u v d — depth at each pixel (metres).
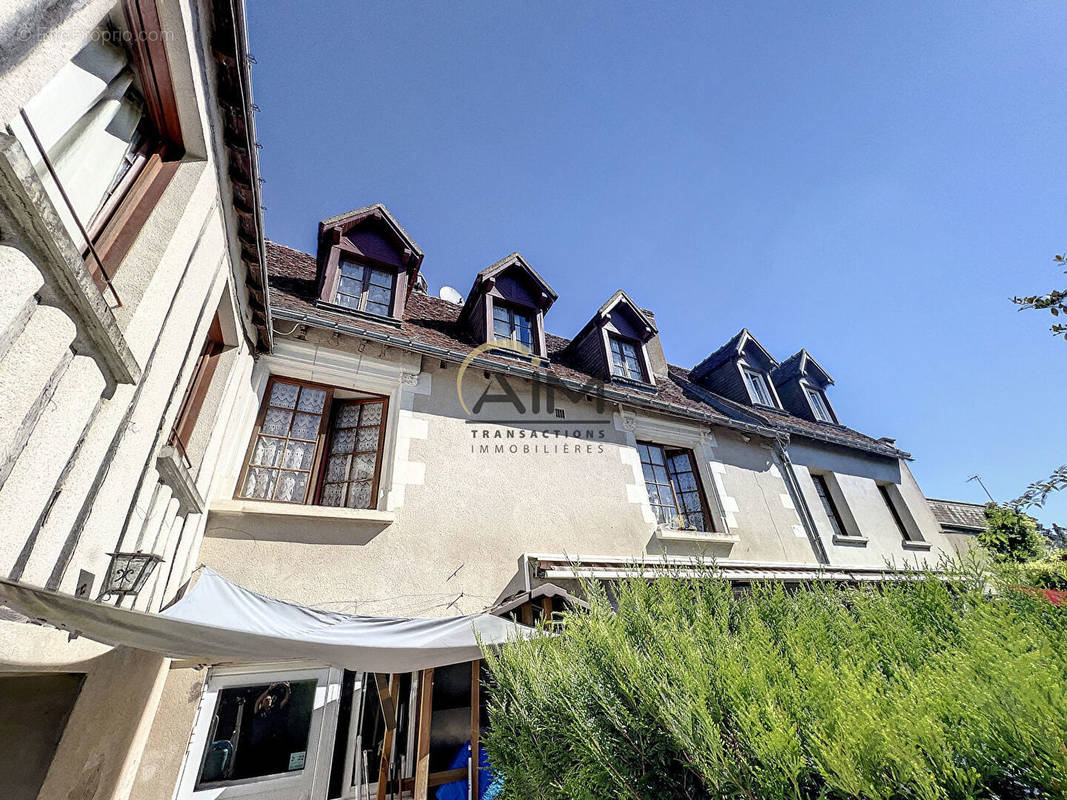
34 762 2.35
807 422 11.04
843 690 1.26
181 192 2.62
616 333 8.77
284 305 5.53
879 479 10.40
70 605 1.72
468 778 4.17
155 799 3.61
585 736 1.83
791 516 8.25
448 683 5.71
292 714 4.41
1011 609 1.56
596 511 6.42
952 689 1.15
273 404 5.39
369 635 3.63
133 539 2.64
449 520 5.40
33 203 1.32
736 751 1.33
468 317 8.10
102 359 1.91
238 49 2.68
